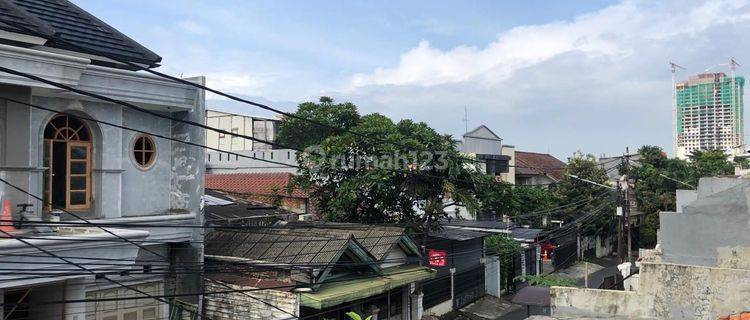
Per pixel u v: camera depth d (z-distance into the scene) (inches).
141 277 496.1
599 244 1594.5
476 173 806.5
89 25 484.4
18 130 382.6
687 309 330.0
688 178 1499.8
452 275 912.3
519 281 1143.6
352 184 756.0
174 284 524.1
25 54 362.6
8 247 328.8
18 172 384.2
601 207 1256.8
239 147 1514.5
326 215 813.9
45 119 428.1
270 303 533.3
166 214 518.9
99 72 441.4
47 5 480.1
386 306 703.7
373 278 643.5
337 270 615.2
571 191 1406.3
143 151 510.6
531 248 1201.4
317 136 1229.7
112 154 471.8
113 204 472.7
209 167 1248.8
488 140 1466.5
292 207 991.0
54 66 380.5
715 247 360.8
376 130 785.6
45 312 403.2
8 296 405.4
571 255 1432.1
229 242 637.3
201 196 525.7
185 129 526.3
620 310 349.1
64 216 440.1
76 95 431.2
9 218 362.3
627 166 1000.2
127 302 490.0
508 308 990.4
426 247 847.1
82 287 403.9
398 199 804.0
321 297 543.2
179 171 531.2
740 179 428.8
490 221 1205.1
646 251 561.6
